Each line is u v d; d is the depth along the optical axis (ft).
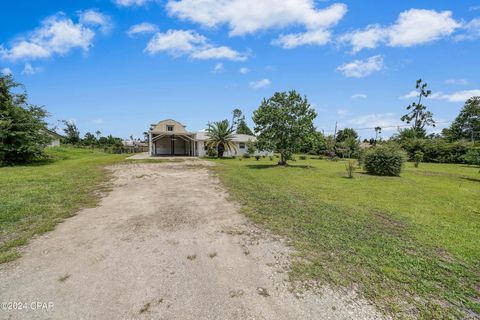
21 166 48.34
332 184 31.86
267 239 12.96
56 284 8.68
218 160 76.23
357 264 10.40
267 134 57.06
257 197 22.65
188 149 104.53
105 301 7.79
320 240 12.87
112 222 15.39
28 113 55.11
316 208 19.25
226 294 8.27
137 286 8.62
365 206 20.62
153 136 96.22
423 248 12.32
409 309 7.66
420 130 135.85
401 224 16.19
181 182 31.30
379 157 43.32
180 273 9.53
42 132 59.16
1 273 9.34
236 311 7.43
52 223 14.85
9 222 14.88
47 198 20.89
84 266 9.95
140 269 9.77
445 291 8.68
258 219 16.19
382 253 11.51
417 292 8.56
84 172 39.09
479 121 118.62
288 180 34.45
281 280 9.14
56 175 35.06
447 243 13.01
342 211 18.69
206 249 11.68
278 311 7.45
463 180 40.11
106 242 12.30
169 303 7.75
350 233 14.01
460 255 11.61
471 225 16.46
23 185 26.71
